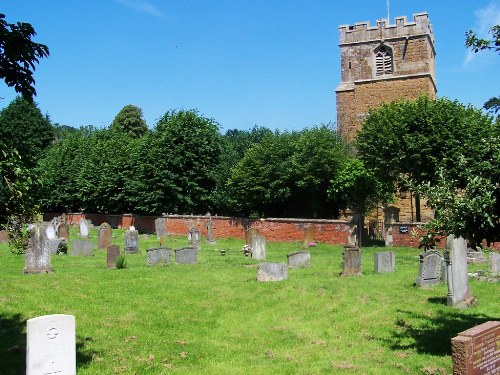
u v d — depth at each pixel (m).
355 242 35.12
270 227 38.66
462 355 8.23
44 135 68.75
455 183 10.58
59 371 9.00
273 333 13.12
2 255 26.91
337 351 11.62
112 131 65.25
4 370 9.84
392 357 11.02
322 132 42.19
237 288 17.64
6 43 7.70
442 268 19.06
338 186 40.22
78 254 27.53
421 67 55.00
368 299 16.28
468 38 10.82
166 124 49.50
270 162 42.47
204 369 10.46
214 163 49.81
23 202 8.05
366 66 57.00
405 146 37.44
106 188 53.19
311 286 17.91
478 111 38.03
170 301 15.91
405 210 48.97
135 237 29.81
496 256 21.44
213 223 42.38
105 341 11.98
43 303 14.89
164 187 47.81
